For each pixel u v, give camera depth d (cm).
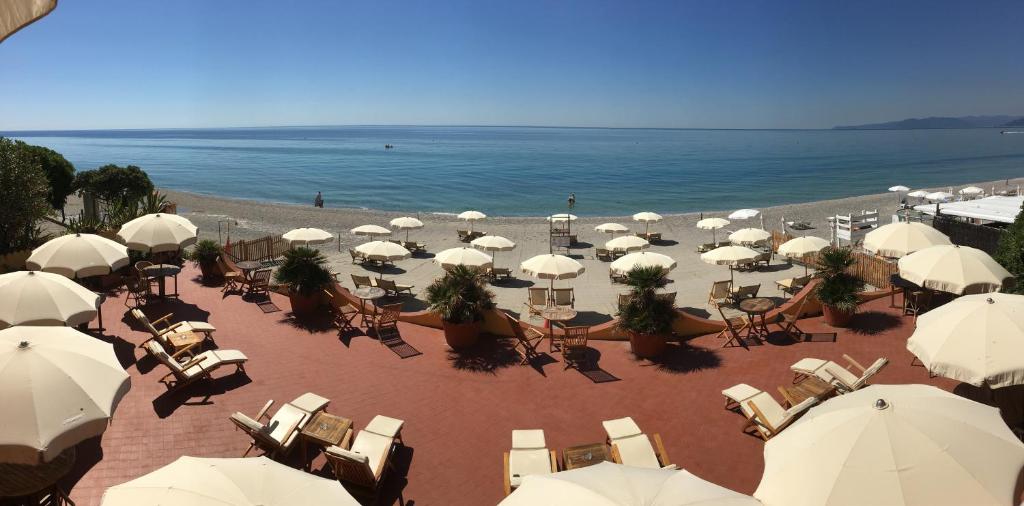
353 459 757
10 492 689
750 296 1928
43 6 227
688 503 478
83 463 855
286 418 907
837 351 1315
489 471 881
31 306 1035
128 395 1060
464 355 1321
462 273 1388
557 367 1259
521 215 5634
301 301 1545
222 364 1122
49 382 692
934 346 870
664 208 5984
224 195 7131
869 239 1689
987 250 2050
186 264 2081
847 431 573
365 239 3416
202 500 490
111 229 2123
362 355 1307
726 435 976
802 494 537
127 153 18112
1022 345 817
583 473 546
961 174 9169
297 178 9312
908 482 517
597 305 1930
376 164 12581
